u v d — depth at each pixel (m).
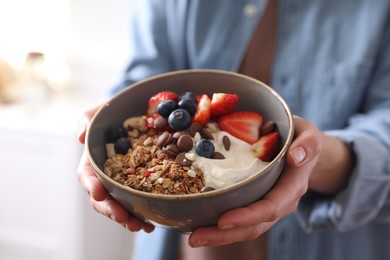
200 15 0.67
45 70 1.19
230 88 0.49
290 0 0.65
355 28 0.64
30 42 1.18
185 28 0.68
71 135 1.06
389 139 0.56
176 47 0.69
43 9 1.13
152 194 0.39
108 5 1.09
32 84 1.16
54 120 1.10
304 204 0.61
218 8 0.67
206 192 0.38
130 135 0.47
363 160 0.54
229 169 0.43
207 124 0.46
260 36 0.67
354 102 0.64
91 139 0.45
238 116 0.47
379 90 0.63
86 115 0.50
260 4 0.66
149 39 0.69
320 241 0.66
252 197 0.41
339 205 0.57
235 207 0.41
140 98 0.49
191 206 0.39
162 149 0.44
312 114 0.65
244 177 0.43
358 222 0.59
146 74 0.68
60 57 1.18
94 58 1.16
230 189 0.39
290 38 0.65
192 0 0.67
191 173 0.42
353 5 0.64
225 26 0.67
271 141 0.44
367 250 0.67
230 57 0.67
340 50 0.64
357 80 0.63
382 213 0.62
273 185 0.43
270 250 0.66
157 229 0.70
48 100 1.18
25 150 1.11
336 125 0.65
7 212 1.20
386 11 0.63
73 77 1.20
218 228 0.42
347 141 0.56
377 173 0.55
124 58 1.15
